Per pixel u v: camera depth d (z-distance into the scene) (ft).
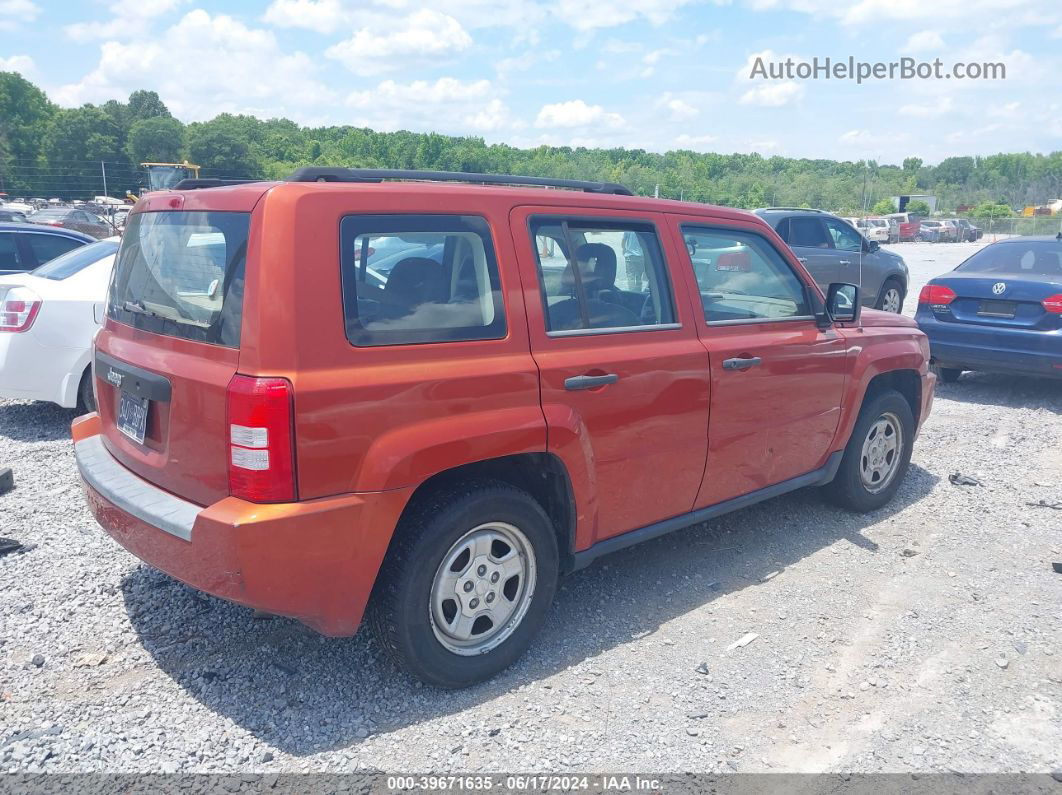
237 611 12.96
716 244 14.23
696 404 13.25
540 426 11.04
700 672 11.59
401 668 10.71
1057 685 11.43
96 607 12.95
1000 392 30.37
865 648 12.32
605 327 12.19
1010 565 15.29
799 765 9.71
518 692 11.06
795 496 18.88
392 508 9.85
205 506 9.88
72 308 21.98
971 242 179.73
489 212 11.11
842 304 16.63
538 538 11.44
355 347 9.62
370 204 10.03
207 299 9.95
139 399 11.03
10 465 19.67
